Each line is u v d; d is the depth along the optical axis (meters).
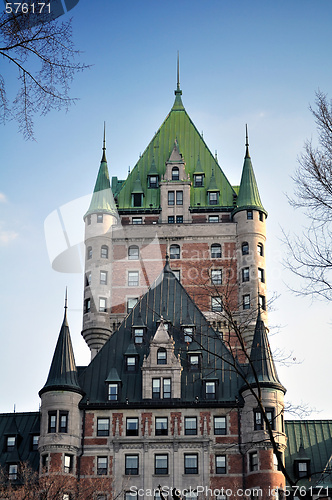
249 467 64.62
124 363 70.75
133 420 67.12
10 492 54.69
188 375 69.38
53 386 67.19
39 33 17.22
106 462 65.62
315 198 26.42
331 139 26.78
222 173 98.38
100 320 87.75
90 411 67.50
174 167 97.06
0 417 73.50
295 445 69.50
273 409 65.81
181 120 102.69
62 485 58.56
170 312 74.31
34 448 69.25
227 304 33.97
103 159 98.12
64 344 70.31
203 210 94.75
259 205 93.00
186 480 64.69
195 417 66.81
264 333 69.62
